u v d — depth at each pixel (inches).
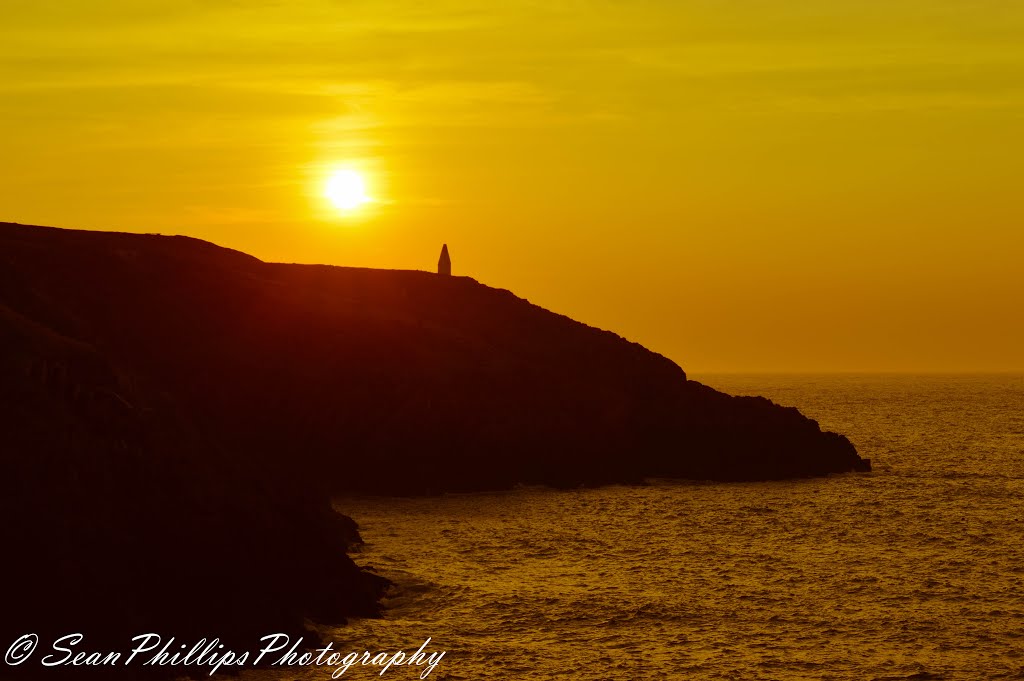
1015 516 6200.8
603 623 3750.0
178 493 3604.8
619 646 3499.0
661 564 4753.9
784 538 5433.1
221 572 3412.9
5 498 3142.2
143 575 3230.8
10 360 3617.1
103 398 3698.3
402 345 7765.8
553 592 4156.0
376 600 3949.3
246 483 4158.5
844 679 3225.9
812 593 4220.0
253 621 3321.9
